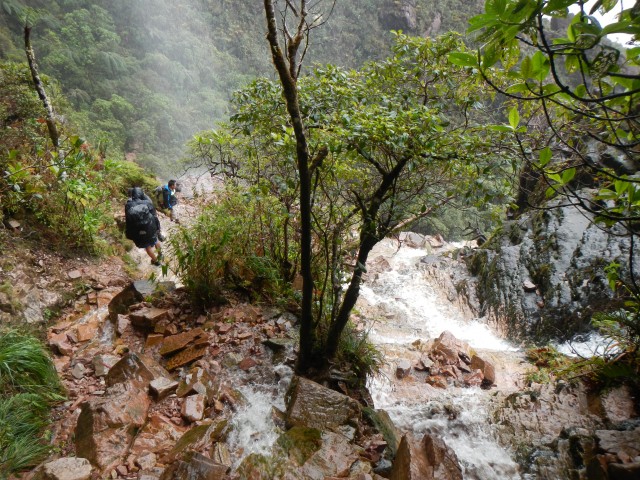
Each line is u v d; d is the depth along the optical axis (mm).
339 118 3031
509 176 2992
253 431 3277
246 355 4195
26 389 3473
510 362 5527
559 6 1130
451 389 4930
